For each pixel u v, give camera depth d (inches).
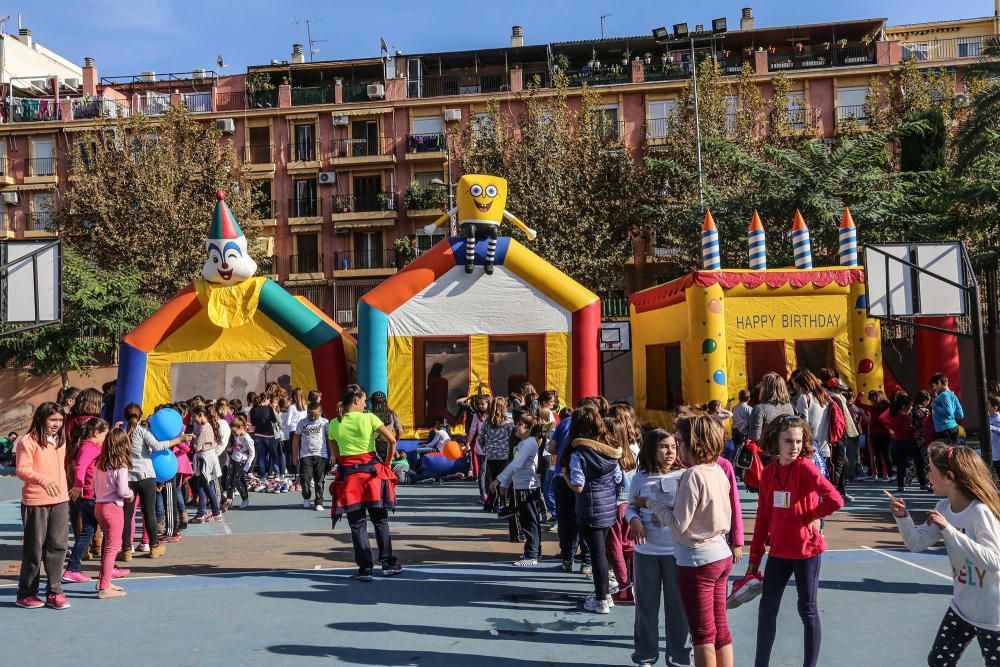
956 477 174.1
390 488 343.9
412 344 730.2
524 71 1844.2
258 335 750.5
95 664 233.0
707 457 200.1
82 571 359.3
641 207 1400.1
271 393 669.9
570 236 1352.1
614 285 1448.1
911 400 584.4
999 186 917.2
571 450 277.7
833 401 422.9
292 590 319.0
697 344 660.1
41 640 256.8
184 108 1514.5
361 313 731.4
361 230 1755.7
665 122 1688.0
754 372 667.4
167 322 740.0
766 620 207.5
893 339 1083.3
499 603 294.8
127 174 1395.2
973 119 965.8
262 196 1612.9
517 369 860.0
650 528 218.5
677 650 215.8
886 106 1585.9
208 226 1414.9
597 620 271.1
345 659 234.4
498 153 1406.3
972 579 169.8
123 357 739.4
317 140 1777.8
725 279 663.1
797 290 665.0
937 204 1046.4
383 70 1857.8
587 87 1508.4
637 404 834.2
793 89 1662.2
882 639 247.8
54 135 1776.6
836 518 461.4
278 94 1817.2
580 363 728.3
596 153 1401.3
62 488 301.4
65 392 416.8
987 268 945.5
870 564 347.6
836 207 1094.4
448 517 503.5
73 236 1400.1
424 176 1753.2
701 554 195.8
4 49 1950.1
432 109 1754.4
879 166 1279.5
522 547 402.6
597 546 277.1
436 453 692.7
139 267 1386.6
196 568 366.3
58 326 1201.4
